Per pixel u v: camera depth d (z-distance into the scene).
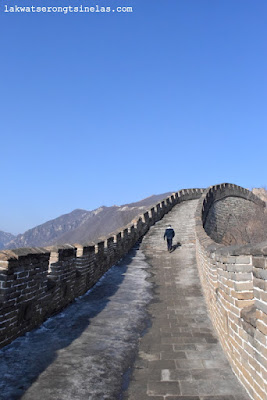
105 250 11.66
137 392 3.71
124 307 7.44
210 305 6.79
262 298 3.17
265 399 3.11
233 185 31.86
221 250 5.14
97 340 5.35
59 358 4.54
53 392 3.63
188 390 3.75
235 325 4.16
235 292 4.18
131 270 12.04
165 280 10.44
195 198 32.62
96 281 10.05
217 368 4.35
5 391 3.59
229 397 3.57
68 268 7.39
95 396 3.60
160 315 6.88
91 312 6.96
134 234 17.36
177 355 4.80
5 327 4.75
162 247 16.36
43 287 5.98
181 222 21.02
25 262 5.25
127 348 5.06
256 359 3.36
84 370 4.21
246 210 33.16
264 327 3.13
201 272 9.59
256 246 3.31
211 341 5.38
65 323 6.13
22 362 4.34
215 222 25.45
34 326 5.70
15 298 4.97
